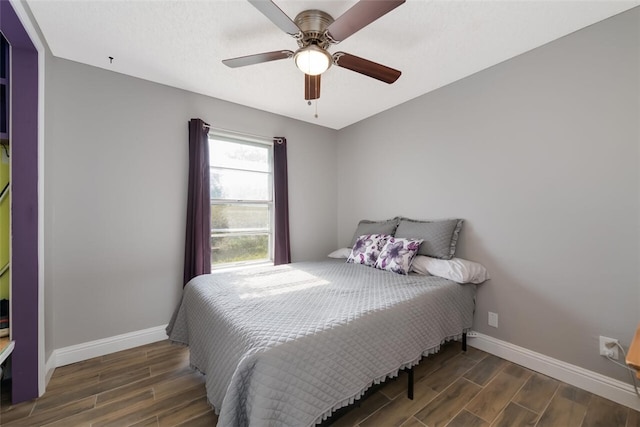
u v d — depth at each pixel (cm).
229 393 101
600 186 165
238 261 292
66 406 153
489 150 216
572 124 175
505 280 207
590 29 167
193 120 249
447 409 151
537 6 151
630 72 154
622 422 142
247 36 177
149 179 233
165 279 241
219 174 279
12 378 154
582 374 170
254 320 132
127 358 206
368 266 255
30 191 157
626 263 157
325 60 158
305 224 337
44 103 165
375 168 315
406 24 165
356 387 127
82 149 205
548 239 186
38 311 160
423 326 167
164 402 157
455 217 239
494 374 186
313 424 109
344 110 303
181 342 196
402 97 271
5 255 163
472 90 226
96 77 211
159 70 218
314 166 345
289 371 107
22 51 155
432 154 257
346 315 138
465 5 150
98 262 212
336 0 145
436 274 215
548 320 186
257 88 249
